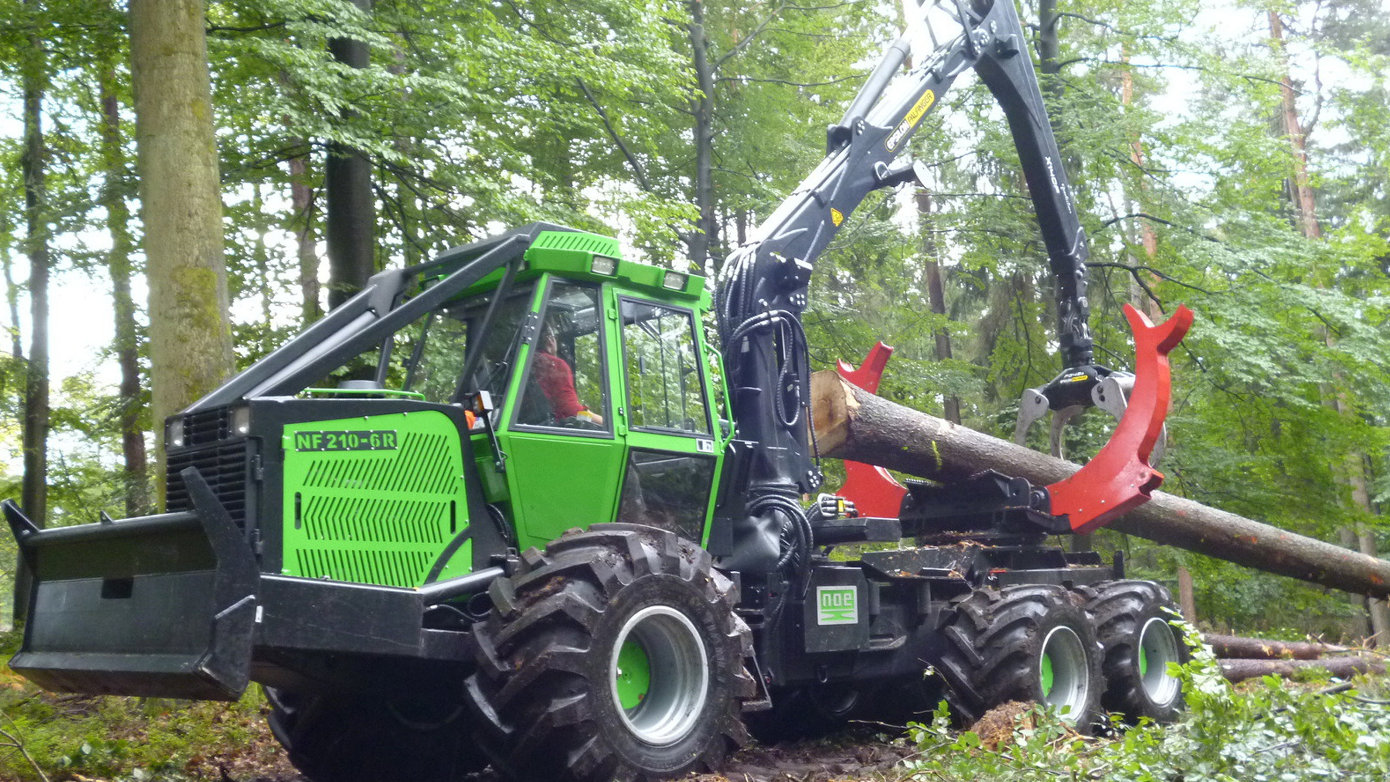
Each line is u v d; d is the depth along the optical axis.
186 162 7.43
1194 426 15.22
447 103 10.23
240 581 4.07
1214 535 10.03
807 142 16.56
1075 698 7.12
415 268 5.59
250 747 6.52
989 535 8.27
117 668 4.33
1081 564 8.91
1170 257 14.88
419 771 5.65
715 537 6.07
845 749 7.02
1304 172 15.81
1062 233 8.96
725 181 16.20
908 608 7.24
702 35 15.40
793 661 6.42
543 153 14.16
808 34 15.94
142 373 12.48
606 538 4.93
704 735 4.94
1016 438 8.91
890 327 18.25
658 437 5.60
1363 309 13.57
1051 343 18.05
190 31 7.55
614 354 5.48
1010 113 8.81
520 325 5.21
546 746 4.56
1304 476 14.97
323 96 9.01
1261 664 9.81
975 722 6.81
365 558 4.52
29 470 14.90
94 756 5.57
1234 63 14.58
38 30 9.66
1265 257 13.77
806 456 6.84
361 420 4.58
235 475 4.29
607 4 11.41
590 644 4.57
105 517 4.61
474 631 4.67
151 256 7.41
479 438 5.02
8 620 18.14
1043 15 15.25
